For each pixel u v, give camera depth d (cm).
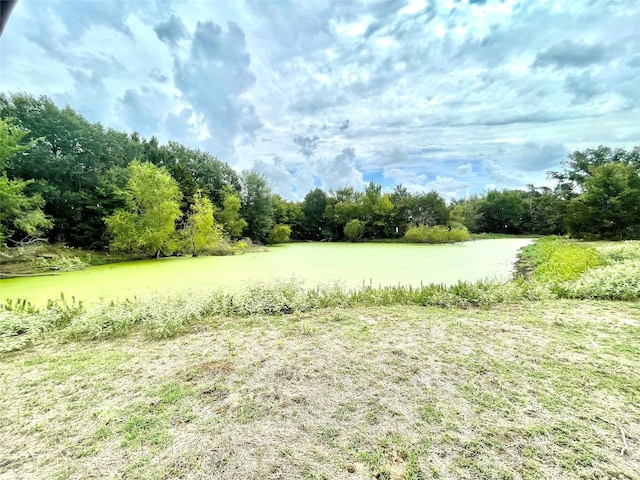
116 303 466
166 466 146
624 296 425
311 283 651
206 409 192
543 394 196
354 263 1011
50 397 212
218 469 143
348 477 136
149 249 1420
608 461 141
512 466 139
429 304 441
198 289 627
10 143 1144
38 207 1230
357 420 176
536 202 3406
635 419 170
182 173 2102
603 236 1678
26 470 147
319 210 3534
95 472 144
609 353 254
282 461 147
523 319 351
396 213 3102
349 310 421
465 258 1141
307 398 201
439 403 190
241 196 2652
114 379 237
